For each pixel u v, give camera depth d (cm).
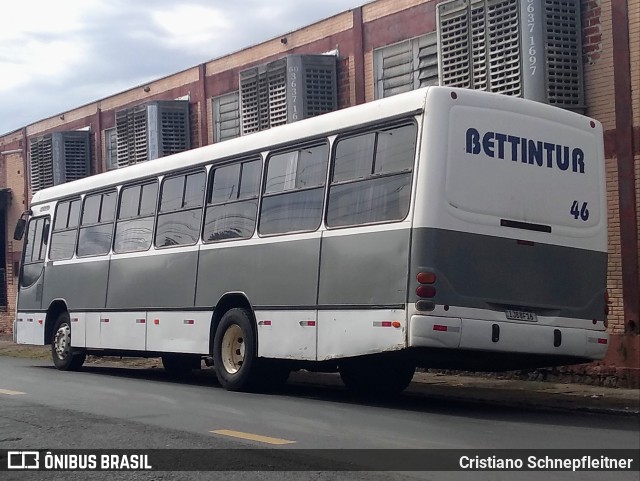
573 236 1030
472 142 955
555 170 1022
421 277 912
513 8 1391
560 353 994
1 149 3064
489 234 955
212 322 1226
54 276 1647
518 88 1382
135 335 1386
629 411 1006
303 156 1107
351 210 1018
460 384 1338
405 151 959
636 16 1307
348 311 995
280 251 1112
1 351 2289
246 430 850
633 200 1298
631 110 1306
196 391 1212
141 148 2355
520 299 971
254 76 1980
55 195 1694
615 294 1316
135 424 893
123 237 1452
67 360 1595
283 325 1094
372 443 775
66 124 2791
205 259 1250
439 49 1521
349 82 1802
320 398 1134
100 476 668
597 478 646
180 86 2319
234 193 1219
